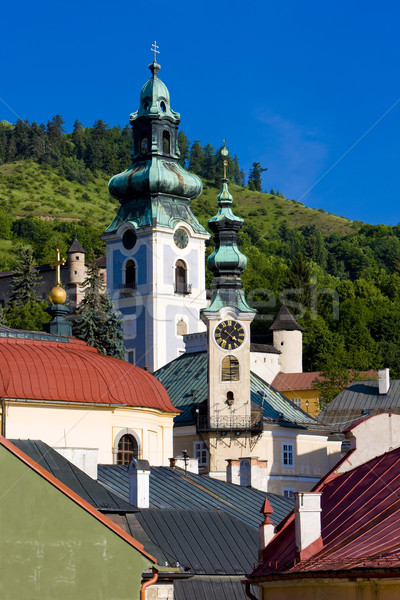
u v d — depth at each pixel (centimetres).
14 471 5400
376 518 5631
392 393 18738
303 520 5612
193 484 9400
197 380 15388
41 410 9812
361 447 6375
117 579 5434
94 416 10056
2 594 5284
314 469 15075
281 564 5741
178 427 14638
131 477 8400
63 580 5366
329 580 5188
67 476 7331
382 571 4847
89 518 5444
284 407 15325
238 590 7919
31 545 5356
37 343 10356
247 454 14375
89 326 19375
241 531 8488
